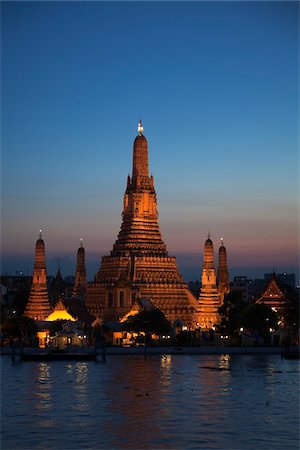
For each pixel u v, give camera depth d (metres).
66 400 146.88
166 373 192.38
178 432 118.00
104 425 122.75
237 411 135.12
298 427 121.69
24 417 129.38
